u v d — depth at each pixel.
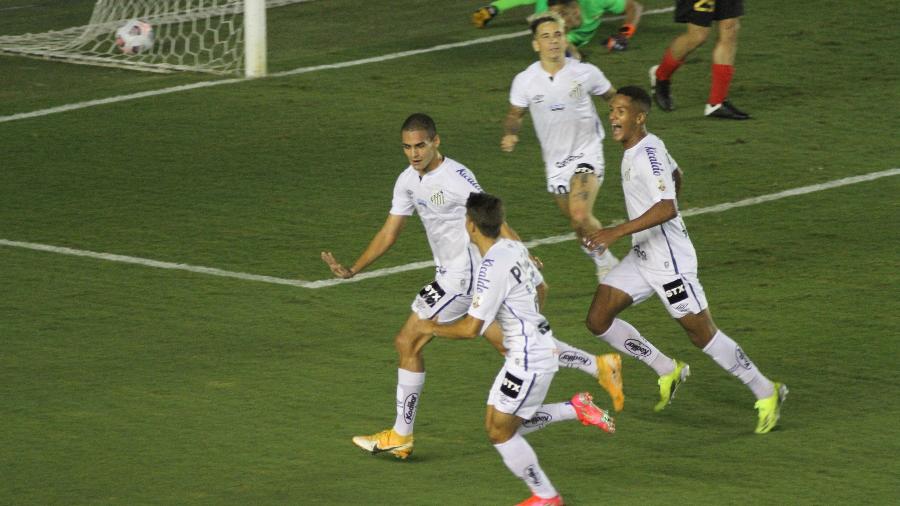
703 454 24.83
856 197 40.34
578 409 23.94
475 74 54.78
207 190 42.34
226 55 58.50
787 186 41.50
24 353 30.17
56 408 27.12
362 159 45.03
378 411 26.98
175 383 28.41
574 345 30.50
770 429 25.72
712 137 46.44
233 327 31.69
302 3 68.81
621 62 55.12
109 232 38.78
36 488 23.56
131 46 59.06
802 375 28.41
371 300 33.44
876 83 51.97
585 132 33.50
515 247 23.14
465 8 66.38
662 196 25.34
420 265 36.00
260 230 38.69
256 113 50.44
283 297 33.66
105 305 33.22
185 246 37.53
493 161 44.59
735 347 25.64
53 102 52.38
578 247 37.12
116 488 23.55
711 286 33.94
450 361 29.64
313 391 28.00
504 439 22.53
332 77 54.88
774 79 52.84
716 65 47.84
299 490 23.47
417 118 25.05
